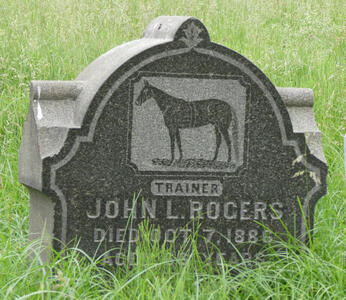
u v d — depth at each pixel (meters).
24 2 5.40
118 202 3.05
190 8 5.69
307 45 5.11
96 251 3.04
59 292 2.66
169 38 3.07
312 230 3.20
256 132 3.14
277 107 3.15
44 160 2.96
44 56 4.63
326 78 4.53
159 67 3.05
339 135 4.07
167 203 3.09
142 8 5.25
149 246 3.08
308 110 3.26
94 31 4.96
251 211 3.16
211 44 3.09
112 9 5.22
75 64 4.56
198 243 3.12
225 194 3.13
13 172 3.71
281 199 3.18
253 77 3.12
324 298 2.85
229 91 3.12
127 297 2.81
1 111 4.04
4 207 3.40
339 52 4.99
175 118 3.08
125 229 3.06
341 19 5.83
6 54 4.64
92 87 3.04
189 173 3.10
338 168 3.73
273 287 3.00
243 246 3.16
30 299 2.69
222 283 2.87
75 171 3.00
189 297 2.80
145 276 2.84
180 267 2.94
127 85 3.03
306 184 3.19
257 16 5.56
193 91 3.09
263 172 3.16
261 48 5.00
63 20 4.99
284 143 3.16
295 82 4.66
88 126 3.01
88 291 2.84
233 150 3.13
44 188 2.98
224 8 6.06
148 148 3.07
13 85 4.41
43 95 3.04
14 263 2.88
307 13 5.38
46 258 3.04
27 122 3.14
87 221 3.03
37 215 3.14
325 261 2.99
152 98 3.05
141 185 3.07
